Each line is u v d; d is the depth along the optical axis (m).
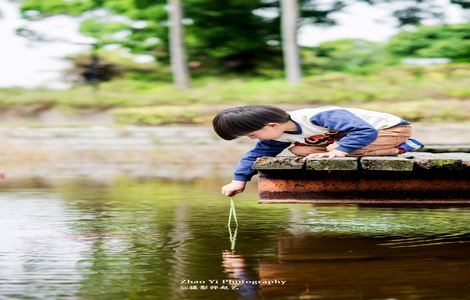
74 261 5.23
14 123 25.02
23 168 16.56
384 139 5.84
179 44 27.14
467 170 5.63
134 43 31.03
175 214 7.75
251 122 5.68
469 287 4.33
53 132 20.41
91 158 19.86
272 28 30.75
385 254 5.34
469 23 29.72
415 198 5.70
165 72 30.89
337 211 7.85
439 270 4.78
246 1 29.92
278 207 8.27
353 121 5.63
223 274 4.76
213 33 30.55
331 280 4.53
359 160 5.50
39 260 5.27
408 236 6.14
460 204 5.70
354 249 5.55
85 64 30.03
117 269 4.96
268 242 5.91
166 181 12.39
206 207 8.36
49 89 28.27
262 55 31.34
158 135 19.56
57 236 6.31
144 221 7.21
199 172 14.90
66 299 4.21
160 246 5.79
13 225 6.98
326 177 5.73
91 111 25.44
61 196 9.80
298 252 5.46
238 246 5.75
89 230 6.64
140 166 17.27
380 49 31.23
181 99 23.95
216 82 28.98
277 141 5.98
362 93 22.59
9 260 5.27
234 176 6.16
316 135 5.79
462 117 19.78
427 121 19.91
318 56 31.83
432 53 29.09
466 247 5.59
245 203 8.72
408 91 22.67
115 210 8.14
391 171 5.68
